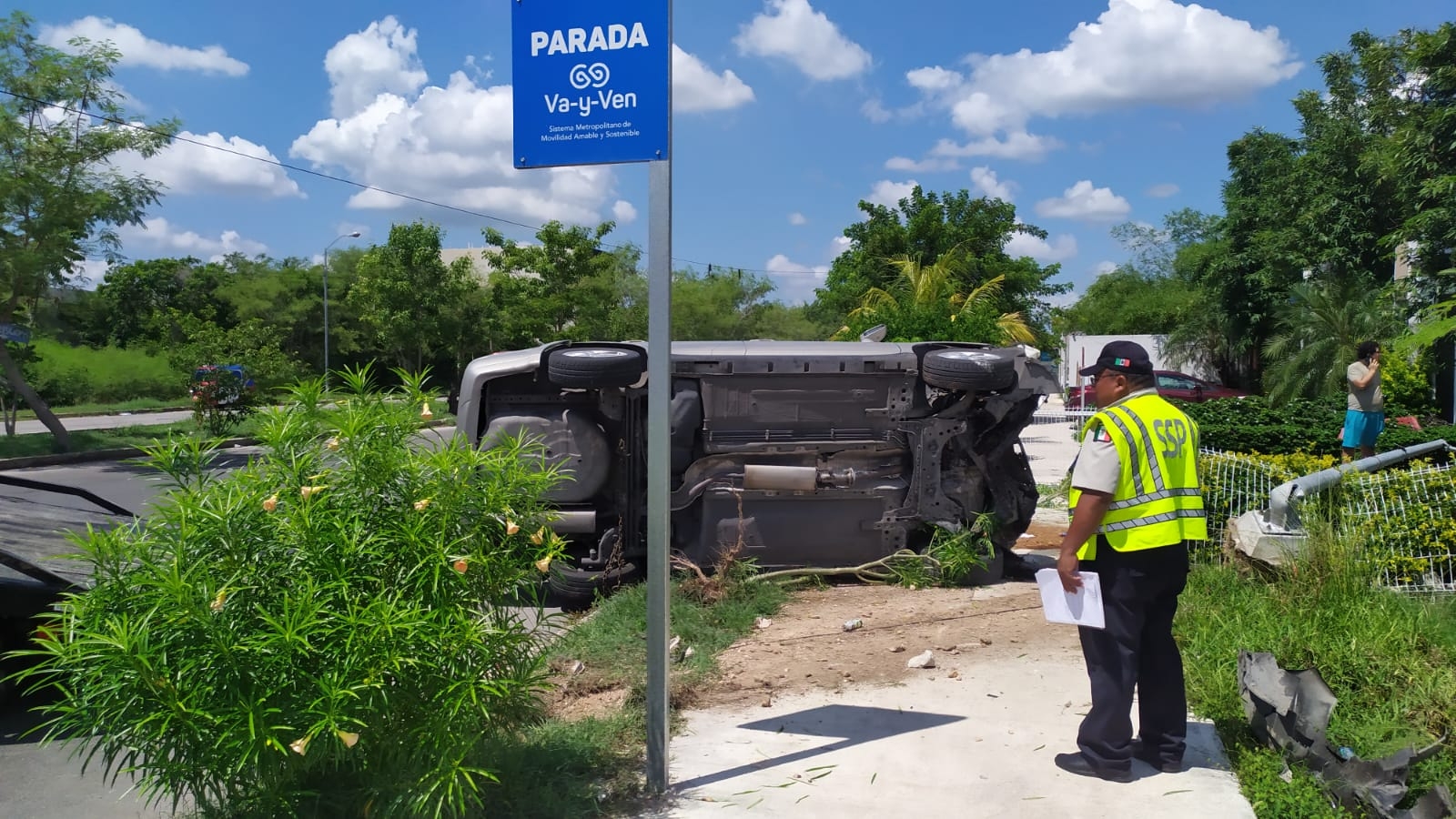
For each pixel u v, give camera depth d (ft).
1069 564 12.66
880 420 23.72
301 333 176.35
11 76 60.08
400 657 10.21
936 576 23.54
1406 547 21.34
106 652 9.55
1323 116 81.61
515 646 11.60
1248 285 99.45
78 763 15.74
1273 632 17.25
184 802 13.91
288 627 9.82
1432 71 47.42
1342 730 14.28
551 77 12.91
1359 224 77.61
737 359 23.26
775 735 14.94
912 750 14.25
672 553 23.75
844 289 96.94
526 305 107.24
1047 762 13.74
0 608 16.76
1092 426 12.90
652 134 12.54
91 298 146.10
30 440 69.92
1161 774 13.30
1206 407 48.42
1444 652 16.38
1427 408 55.67
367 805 10.80
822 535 23.67
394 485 11.34
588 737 14.57
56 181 62.13
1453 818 11.73
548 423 23.49
